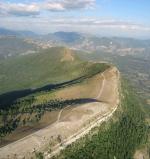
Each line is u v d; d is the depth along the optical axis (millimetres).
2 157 177625
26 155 183500
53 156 196625
